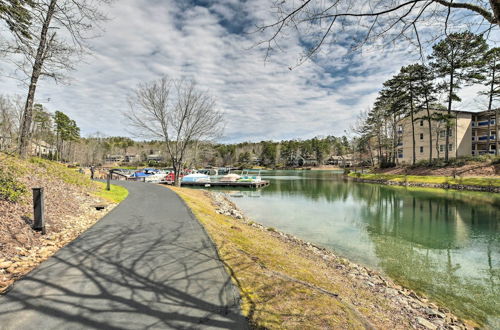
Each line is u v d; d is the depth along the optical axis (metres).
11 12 6.93
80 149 72.19
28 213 6.15
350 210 16.95
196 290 3.46
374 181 37.56
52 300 3.08
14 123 33.56
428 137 43.12
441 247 9.48
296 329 2.77
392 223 13.18
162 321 2.75
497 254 8.74
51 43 9.08
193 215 8.30
